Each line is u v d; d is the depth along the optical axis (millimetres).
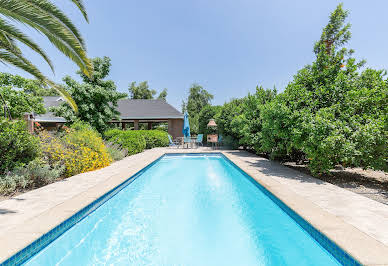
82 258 2828
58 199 3848
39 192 4301
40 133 6652
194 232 3516
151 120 23859
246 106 10797
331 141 4883
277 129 6398
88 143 7246
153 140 15531
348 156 4980
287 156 8672
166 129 27531
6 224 2799
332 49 6836
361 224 2750
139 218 4070
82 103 11562
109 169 7004
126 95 13289
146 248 3049
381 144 4887
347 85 5766
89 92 11773
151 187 6215
